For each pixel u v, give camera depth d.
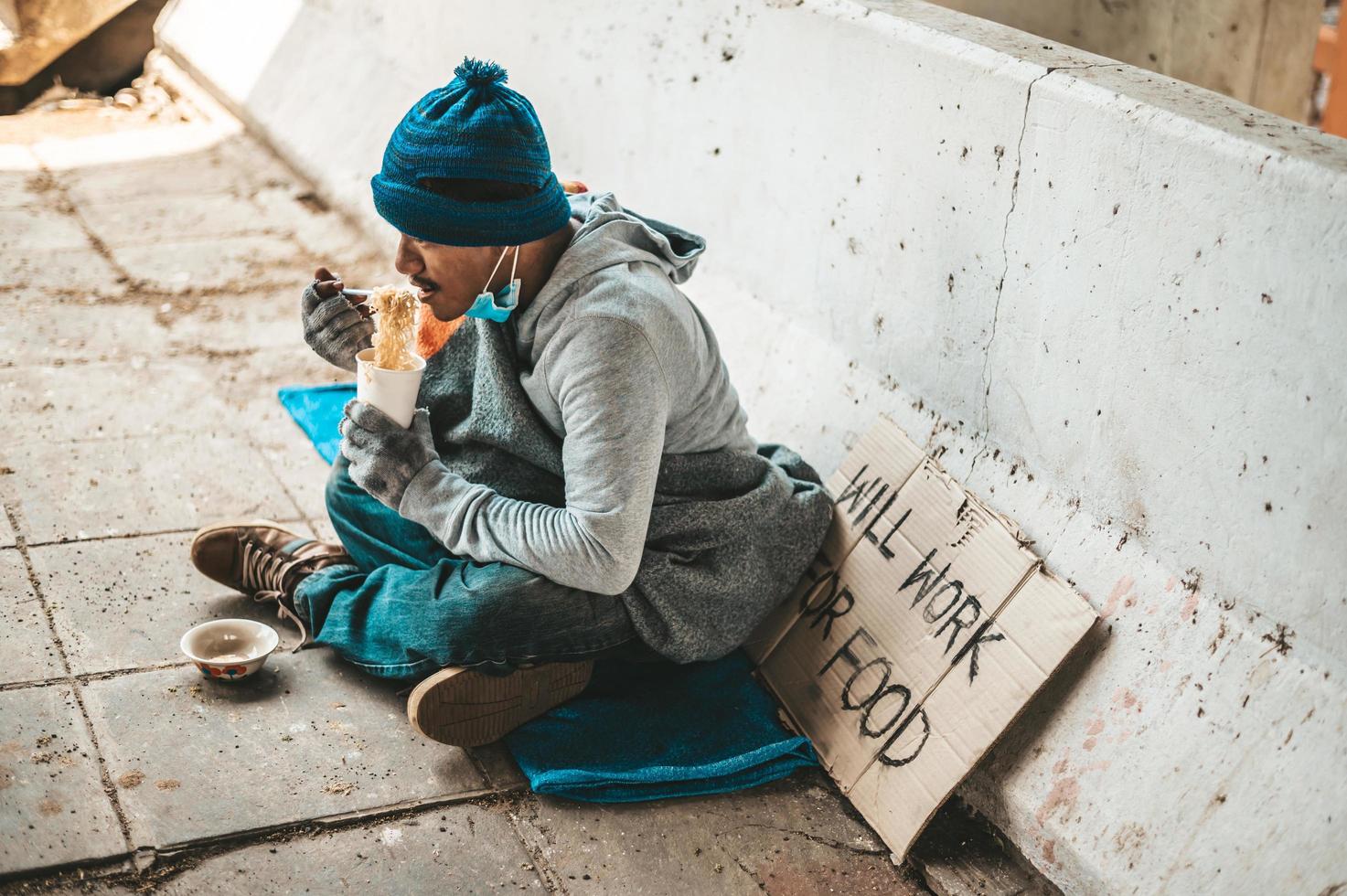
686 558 2.50
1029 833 2.29
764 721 2.57
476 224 2.12
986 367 2.63
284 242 4.74
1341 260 1.93
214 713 2.43
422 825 2.26
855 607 2.62
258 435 3.45
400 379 2.32
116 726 2.35
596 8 3.78
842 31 2.85
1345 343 1.94
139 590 2.75
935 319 2.74
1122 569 2.34
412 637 2.41
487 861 2.20
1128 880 2.11
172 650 2.58
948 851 2.33
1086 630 2.28
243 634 2.61
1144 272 2.24
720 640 2.56
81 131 5.61
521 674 2.41
